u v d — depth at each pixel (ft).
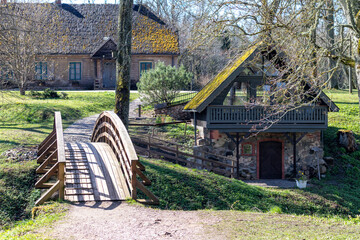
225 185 56.03
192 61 160.25
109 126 54.39
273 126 75.97
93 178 43.70
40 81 144.56
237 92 76.84
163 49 143.13
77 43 146.20
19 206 44.91
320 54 43.14
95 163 48.26
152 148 78.23
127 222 31.27
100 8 156.87
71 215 33.55
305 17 42.78
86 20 152.97
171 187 51.31
